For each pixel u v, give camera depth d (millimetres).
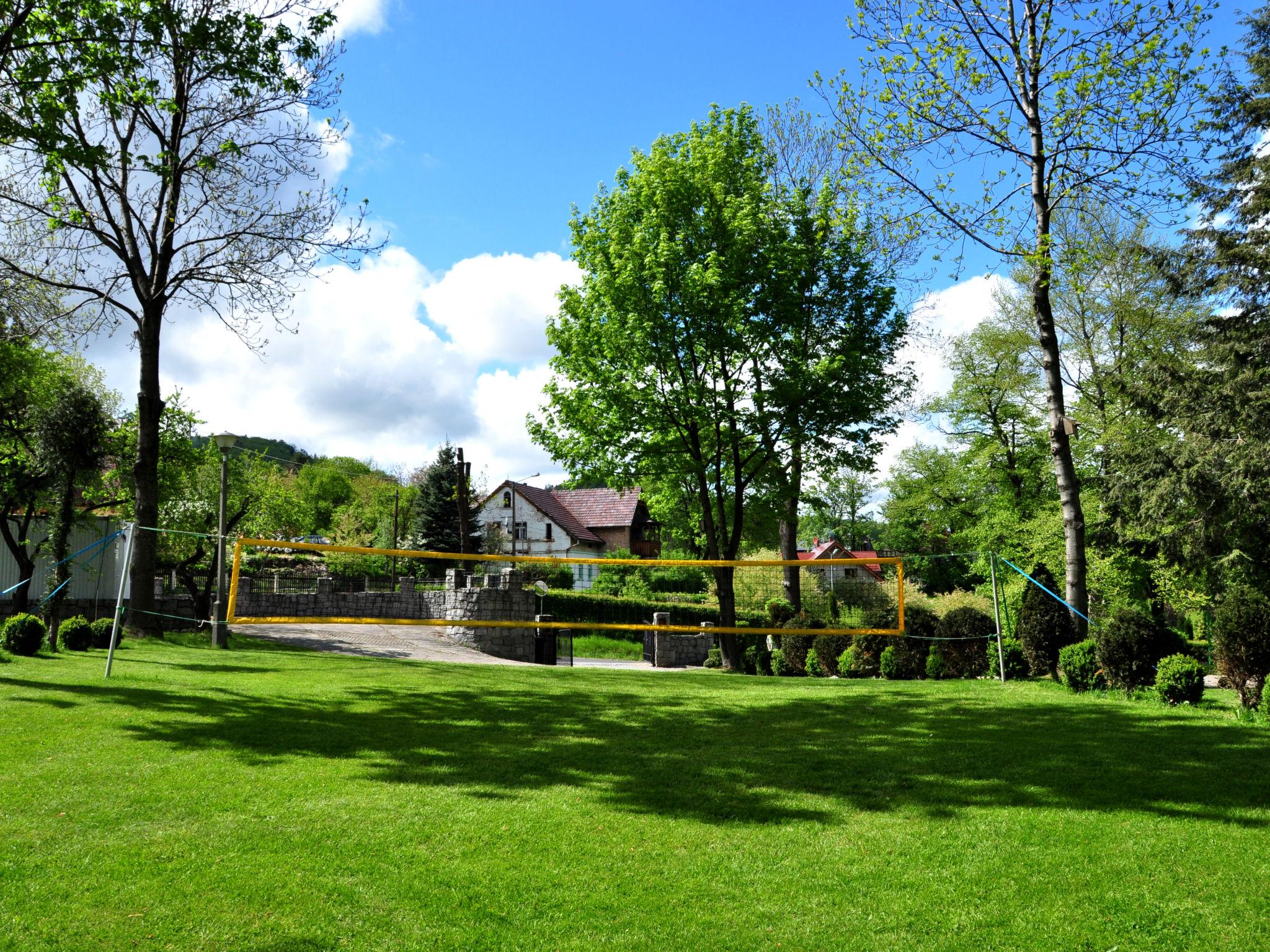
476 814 5484
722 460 21516
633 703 10125
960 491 34781
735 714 9297
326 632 23016
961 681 12562
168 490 24000
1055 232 24609
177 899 4117
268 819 5285
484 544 52469
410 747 7352
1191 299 24812
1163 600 24875
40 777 6023
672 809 5668
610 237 19906
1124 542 23516
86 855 4621
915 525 53062
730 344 19094
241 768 6469
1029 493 30844
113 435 21688
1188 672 9281
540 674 13633
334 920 3982
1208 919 4023
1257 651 9156
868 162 13938
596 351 19859
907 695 10680
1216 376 23031
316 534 52031
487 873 4562
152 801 5582
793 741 7777
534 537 55594
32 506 19484
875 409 20656
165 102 11953
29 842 4770
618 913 4148
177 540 24703
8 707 8297
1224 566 21938
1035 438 30578
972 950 3803
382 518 55312
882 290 20344
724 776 6484
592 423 20141
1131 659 10062
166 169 12016
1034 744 7395
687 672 15383
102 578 23656
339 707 9234
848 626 16297
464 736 7891
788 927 4031
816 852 4922
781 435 20188
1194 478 21453
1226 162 23438
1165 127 12156
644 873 4609
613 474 20531
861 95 13836
